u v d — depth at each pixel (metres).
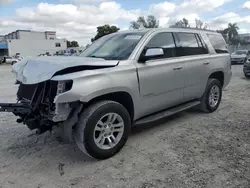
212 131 3.96
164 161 2.99
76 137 2.93
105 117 3.04
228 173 2.67
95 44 4.40
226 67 5.24
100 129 3.00
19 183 2.62
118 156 3.17
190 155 3.12
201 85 4.60
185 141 3.58
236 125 4.21
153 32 3.79
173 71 3.89
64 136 3.00
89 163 3.02
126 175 2.71
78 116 2.90
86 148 2.88
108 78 2.97
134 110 3.41
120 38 3.99
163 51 3.71
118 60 3.27
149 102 3.61
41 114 2.94
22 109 3.01
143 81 3.41
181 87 4.12
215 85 4.96
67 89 2.69
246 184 2.46
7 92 8.27
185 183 2.51
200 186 2.45
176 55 4.07
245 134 3.78
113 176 2.71
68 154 3.29
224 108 5.38
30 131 4.18
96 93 2.83
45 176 2.75
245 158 3.00
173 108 4.19
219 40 5.30
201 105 4.91
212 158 3.02
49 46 66.00
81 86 2.71
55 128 3.33
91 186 2.53
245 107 5.43
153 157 3.11
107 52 3.74
